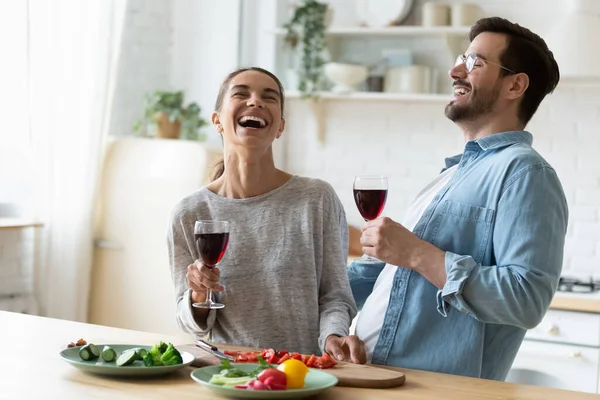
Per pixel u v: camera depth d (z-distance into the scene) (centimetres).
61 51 400
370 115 440
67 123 405
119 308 413
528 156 186
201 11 471
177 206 212
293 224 207
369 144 440
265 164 212
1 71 405
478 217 188
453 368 187
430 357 189
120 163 418
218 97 213
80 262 407
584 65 358
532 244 177
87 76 407
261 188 212
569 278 372
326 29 427
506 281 172
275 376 149
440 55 424
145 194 409
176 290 206
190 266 184
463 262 176
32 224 394
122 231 413
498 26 205
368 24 428
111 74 415
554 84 210
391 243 182
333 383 153
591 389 326
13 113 407
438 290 189
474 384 167
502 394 158
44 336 201
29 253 411
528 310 173
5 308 394
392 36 430
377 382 161
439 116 427
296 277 204
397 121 435
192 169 400
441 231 192
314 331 204
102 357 171
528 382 338
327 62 434
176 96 436
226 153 211
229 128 205
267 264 204
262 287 204
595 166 397
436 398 153
